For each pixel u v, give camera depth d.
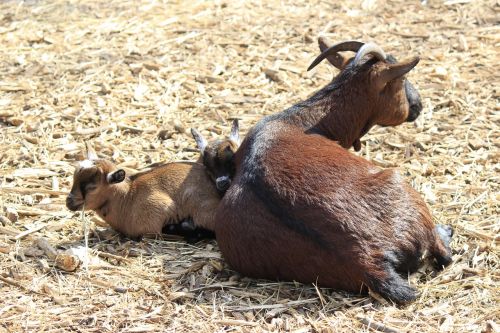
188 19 13.49
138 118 10.91
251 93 11.47
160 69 11.99
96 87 11.58
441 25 13.09
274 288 7.46
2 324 7.05
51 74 11.91
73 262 7.75
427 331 6.84
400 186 7.43
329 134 8.26
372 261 7.07
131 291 7.54
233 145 8.62
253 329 6.96
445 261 7.63
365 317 6.96
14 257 8.08
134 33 13.05
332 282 7.22
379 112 8.48
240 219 7.41
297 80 11.76
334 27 13.13
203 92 11.49
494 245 8.09
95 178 8.31
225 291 7.51
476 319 6.98
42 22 13.52
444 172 9.59
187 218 8.39
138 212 8.34
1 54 12.52
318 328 6.91
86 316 7.15
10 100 11.30
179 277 7.77
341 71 8.56
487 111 10.84
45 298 7.43
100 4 14.18
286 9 13.80
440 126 10.56
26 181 9.53
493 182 9.30
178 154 10.16
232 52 12.46
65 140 10.43
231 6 13.92
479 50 12.32
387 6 13.78
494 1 13.59
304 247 7.17
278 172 7.45
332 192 7.29
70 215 8.89
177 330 6.95
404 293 7.05
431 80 11.59
